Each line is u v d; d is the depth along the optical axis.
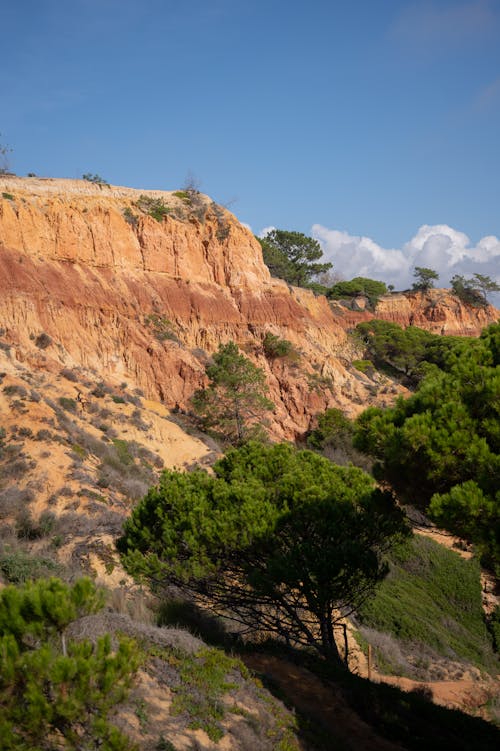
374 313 91.75
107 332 43.19
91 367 40.50
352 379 60.12
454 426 11.71
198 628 15.56
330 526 14.92
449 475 11.77
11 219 40.78
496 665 26.16
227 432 43.00
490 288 99.88
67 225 44.53
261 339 54.94
